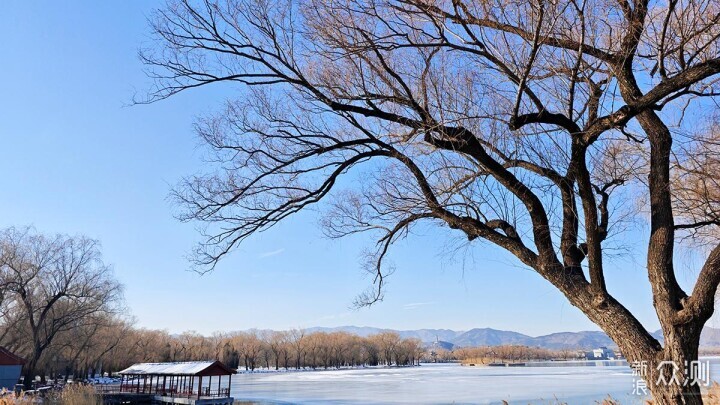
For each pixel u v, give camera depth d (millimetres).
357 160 7773
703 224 7062
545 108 6762
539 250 6566
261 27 7117
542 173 6953
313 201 7715
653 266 5996
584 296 6219
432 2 6586
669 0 5945
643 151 7949
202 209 7863
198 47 7168
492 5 6422
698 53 6438
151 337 99750
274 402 51531
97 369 92500
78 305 48562
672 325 5617
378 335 186375
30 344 51812
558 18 6133
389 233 8438
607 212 7469
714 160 7395
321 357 158125
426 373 120625
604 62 6605
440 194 7730
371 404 48312
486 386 68312
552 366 158875
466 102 7160
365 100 7176
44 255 46375
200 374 43344
